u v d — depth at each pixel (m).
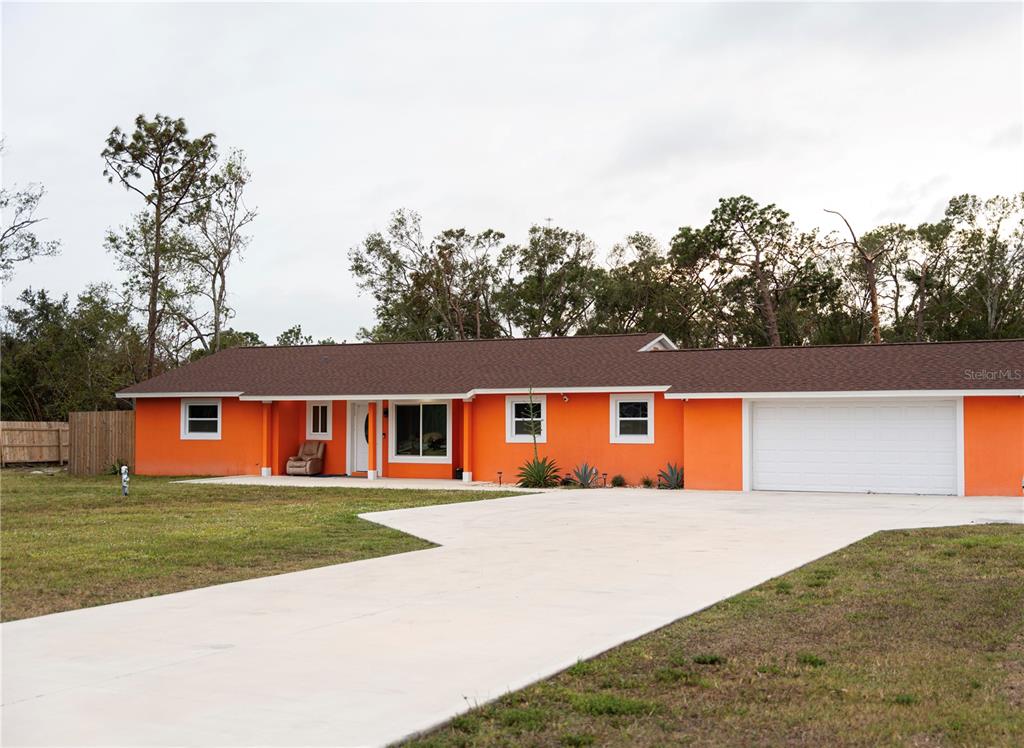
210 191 49.53
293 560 12.58
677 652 7.71
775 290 53.62
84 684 6.72
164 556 12.86
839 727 5.95
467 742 5.66
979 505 19.80
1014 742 5.66
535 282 56.03
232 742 5.56
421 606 9.41
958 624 8.67
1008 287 51.78
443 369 29.70
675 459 25.72
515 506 19.72
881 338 52.41
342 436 30.48
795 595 9.97
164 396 31.30
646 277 54.31
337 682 6.77
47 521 17.23
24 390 51.47
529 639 8.04
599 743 5.70
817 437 23.98
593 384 26.25
